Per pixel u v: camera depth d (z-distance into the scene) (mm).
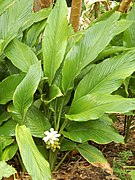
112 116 2699
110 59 2256
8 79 2266
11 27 2439
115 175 2297
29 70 2109
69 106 2381
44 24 2557
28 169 1750
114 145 2781
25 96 2105
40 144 2352
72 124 2268
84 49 2279
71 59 2252
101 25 2305
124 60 2225
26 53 2342
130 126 2854
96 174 2326
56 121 2318
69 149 2283
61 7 2373
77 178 2283
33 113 2262
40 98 2342
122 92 2627
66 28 2316
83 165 2443
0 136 2182
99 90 2164
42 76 2279
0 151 2123
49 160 2311
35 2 3057
